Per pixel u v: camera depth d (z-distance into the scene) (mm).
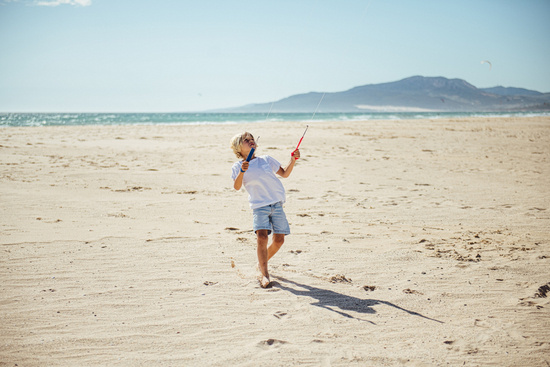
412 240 5383
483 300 3631
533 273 4273
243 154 4160
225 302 3490
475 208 7273
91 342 2797
